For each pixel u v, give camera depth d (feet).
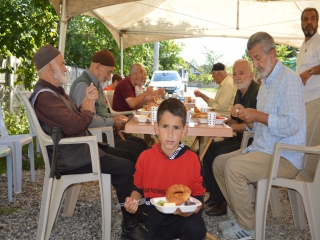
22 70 28.76
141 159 7.91
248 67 14.60
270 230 11.30
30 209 12.97
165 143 7.41
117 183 10.14
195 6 29.48
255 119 9.95
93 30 48.75
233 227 10.34
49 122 9.74
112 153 12.23
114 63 14.30
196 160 7.76
